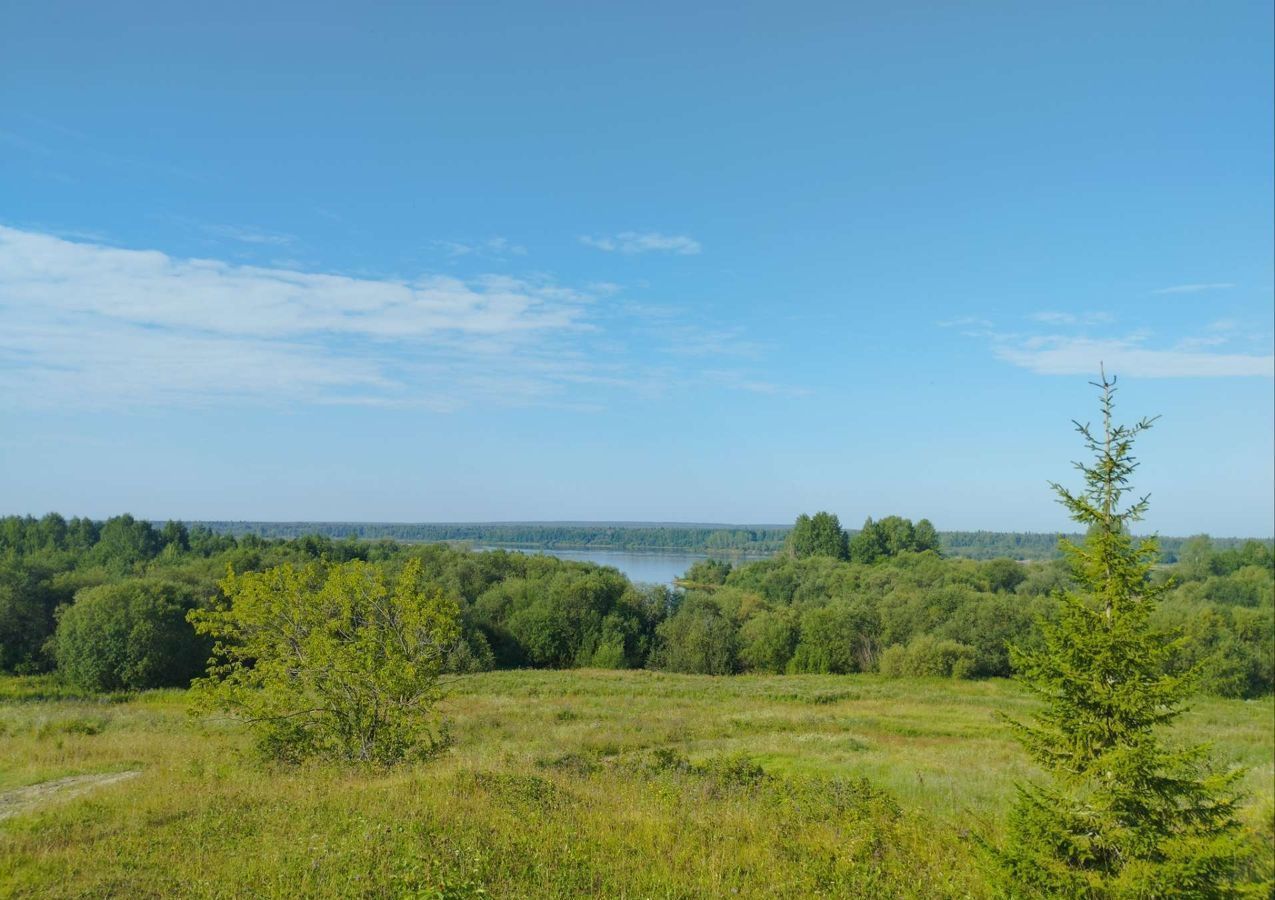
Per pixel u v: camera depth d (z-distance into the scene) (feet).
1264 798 57.41
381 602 63.21
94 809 39.27
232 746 62.95
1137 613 31.91
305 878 27.63
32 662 170.30
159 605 160.76
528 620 229.66
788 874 34.45
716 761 65.41
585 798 44.37
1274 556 317.22
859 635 223.10
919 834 42.52
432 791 41.11
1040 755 33.40
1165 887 28.96
